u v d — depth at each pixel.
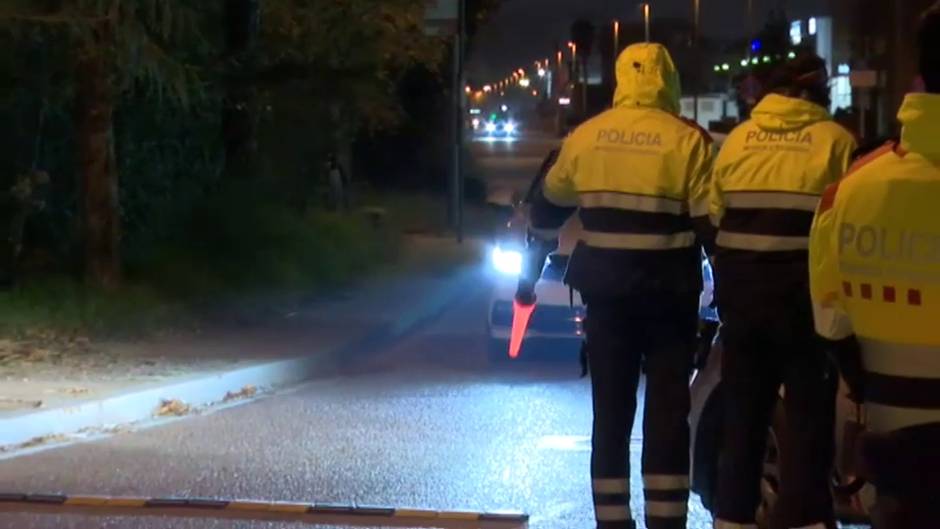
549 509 11.07
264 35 28.52
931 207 5.08
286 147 35.03
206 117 29.55
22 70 23.05
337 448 13.59
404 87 54.88
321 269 27.64
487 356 20.45
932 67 5.12
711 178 7.89
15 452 13.42
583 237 8.26
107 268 22.38
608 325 8.16
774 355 7.79
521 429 14.57
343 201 40.06
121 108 26.44
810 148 7.60
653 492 8.19
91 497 11.34
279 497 11.49
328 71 30.44
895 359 5.17
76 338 19.62
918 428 5.11
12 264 23.38
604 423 8.27
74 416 14.55
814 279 5.53
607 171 8.06
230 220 27.34
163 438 14.18
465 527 10.51
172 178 28.95
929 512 5.05
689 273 8.10
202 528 10.42
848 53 85.81
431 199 54.19
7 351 18.34
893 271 5.12
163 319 21.64
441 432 14.42
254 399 16.88
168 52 23.94
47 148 25.36
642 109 8.18
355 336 21.08
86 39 20.61
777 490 8.61
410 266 32.25
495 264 19.47
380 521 10.66
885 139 5.97
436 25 34.94
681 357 8.20
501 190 64.19
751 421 7.89
